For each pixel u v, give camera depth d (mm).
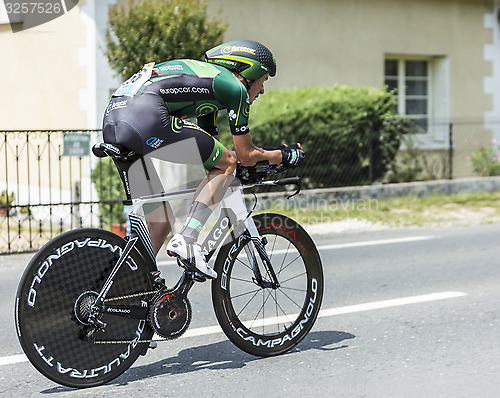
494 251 7156
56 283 3312
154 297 3508
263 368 3742
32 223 9539
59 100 10234
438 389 3395
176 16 8812
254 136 9734
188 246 3449
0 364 3939
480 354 3918
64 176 9961
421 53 13078
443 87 13391
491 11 13648
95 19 9719
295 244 3986
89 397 3361
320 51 12156
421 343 4141
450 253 7082
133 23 8820
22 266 6840
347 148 10359
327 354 3959
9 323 4844
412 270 6289
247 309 3988
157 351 4070
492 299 5180
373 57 12656
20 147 10656
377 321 4637
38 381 3643
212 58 3650
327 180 10289
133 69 8758
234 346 4148
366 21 12539
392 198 10484
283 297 4039
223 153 3561
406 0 12859
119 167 3480
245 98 3518
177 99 3402
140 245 3521
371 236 8297
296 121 9961
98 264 3420
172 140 3396
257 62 3645
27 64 10672
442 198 10719
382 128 10602
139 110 3338
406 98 13266
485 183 11375
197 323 4672
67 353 3348
